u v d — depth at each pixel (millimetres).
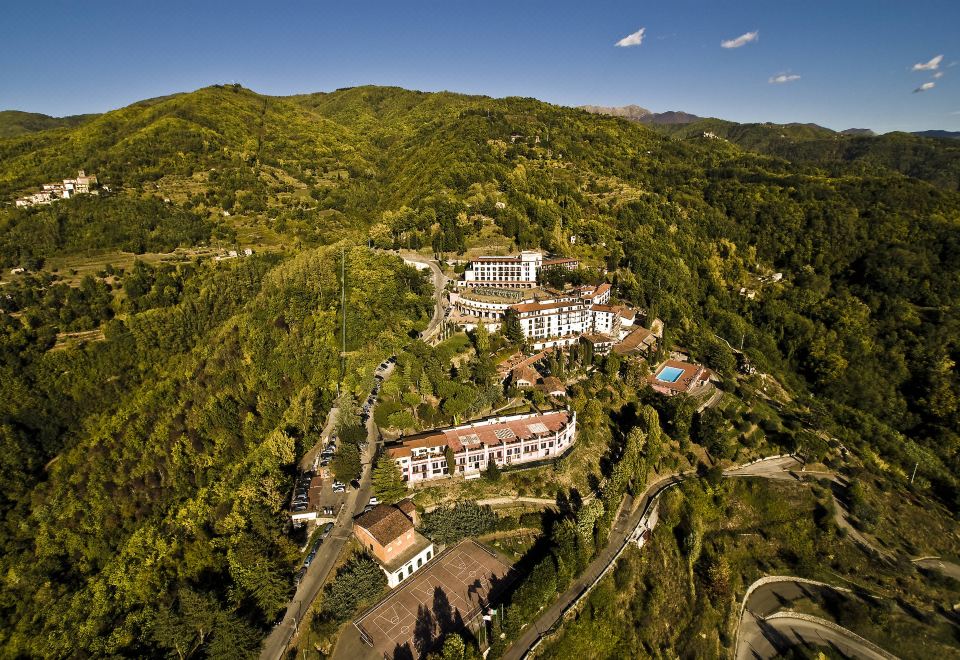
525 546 106312
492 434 129875
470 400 138500
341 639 83688
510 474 124250
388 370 159125
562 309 189375
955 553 137500
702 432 152875
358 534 100875
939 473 170625
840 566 129875
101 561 138375
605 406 156000
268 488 104875
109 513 152375
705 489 138500
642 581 113562
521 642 90188
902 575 127125
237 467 126562
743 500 141000
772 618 117875
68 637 97188
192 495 144375
